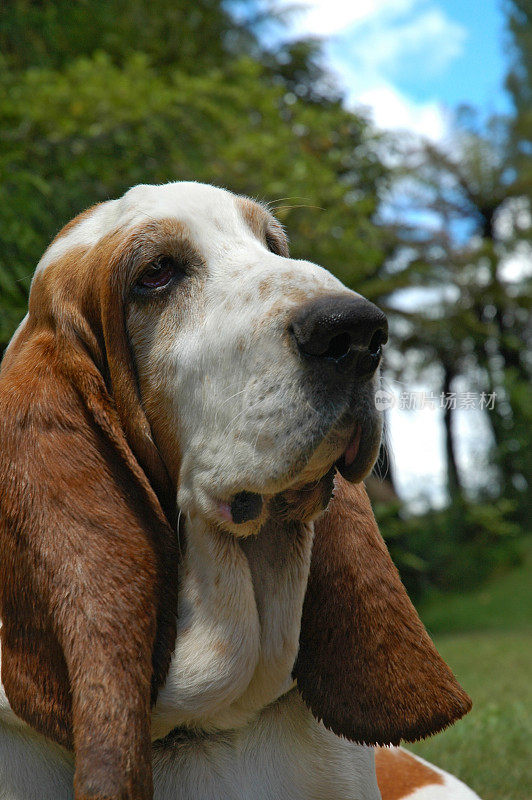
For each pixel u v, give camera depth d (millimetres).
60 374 2637
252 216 2879
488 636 17469
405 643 2836
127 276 2670
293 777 2775
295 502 2547
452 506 25641
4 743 2713
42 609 2377
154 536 2562
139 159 9664
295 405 2318
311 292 2375
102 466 2547
